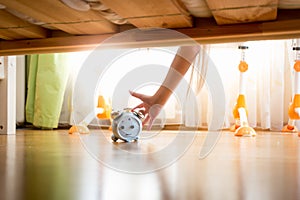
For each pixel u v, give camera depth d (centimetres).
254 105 202
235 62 204
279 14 100
